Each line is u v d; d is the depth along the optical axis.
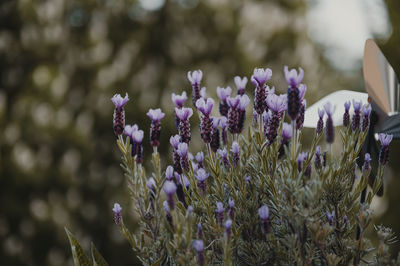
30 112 5.76
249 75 5.65
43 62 6.11
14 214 5.71
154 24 6.07
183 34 5.93
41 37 6.06
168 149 5.63
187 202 1.15
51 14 6.05
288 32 5.68
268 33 5.67
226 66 5.71
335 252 1.10
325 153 1.18
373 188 1.12
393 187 6.13
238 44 5.70
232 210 1.07
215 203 1.19
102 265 1.21
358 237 1.13
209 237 1.13
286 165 1.07
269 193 1.14
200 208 1.15
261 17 5.71
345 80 8.34
